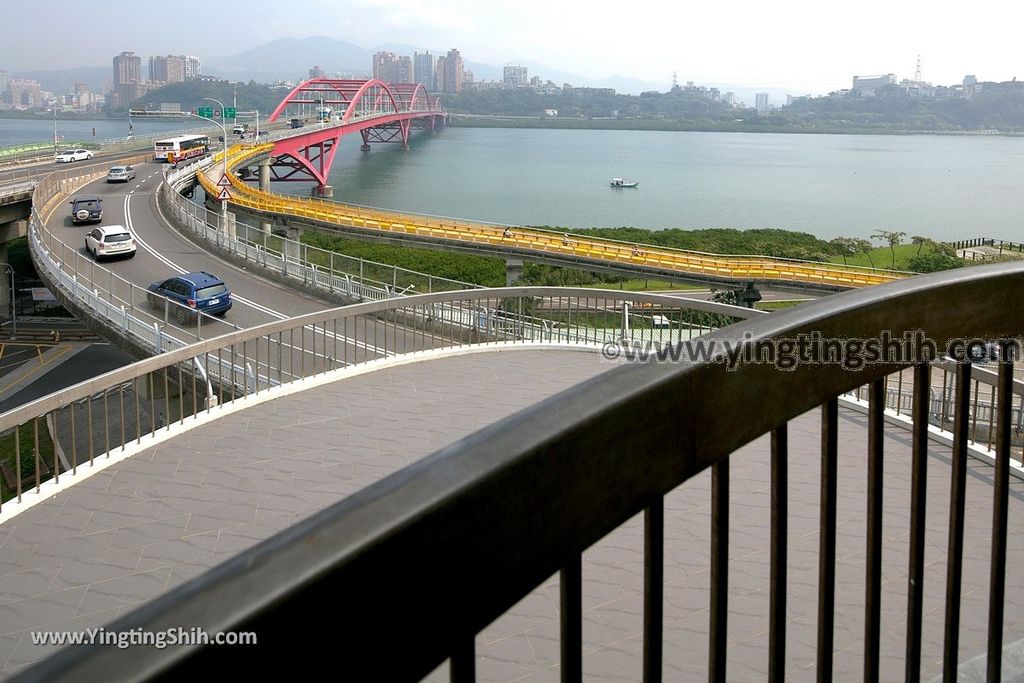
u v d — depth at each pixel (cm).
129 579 577
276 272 3366
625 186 11862
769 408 115
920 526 149
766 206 10050
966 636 505
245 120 15138
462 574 76
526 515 83
